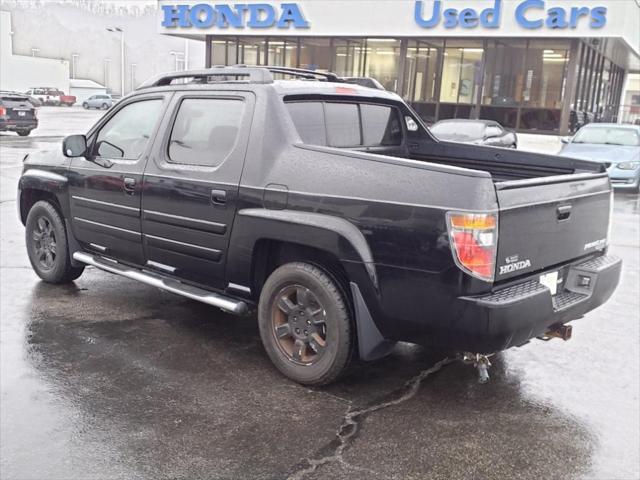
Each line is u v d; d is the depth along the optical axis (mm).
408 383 4117
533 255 3623
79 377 4004
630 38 23125
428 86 24453
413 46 24406
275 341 4117
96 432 3363
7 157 16578
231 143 4281
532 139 22109
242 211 4098
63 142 5094
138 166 4785
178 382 4000
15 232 8070
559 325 3928
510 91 22953
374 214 3582
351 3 24328
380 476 3062
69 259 5707
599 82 27938
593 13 20500
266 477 3025
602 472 3162
